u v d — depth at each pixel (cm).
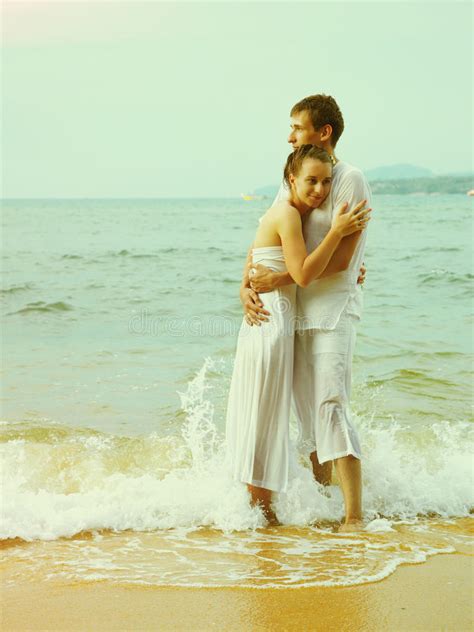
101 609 254
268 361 363
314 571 290
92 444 472
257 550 317
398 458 420
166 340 845
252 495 367
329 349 365
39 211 7075
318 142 371
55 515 349
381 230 2867
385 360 733
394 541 330
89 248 2245
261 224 370
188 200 18088
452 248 2044
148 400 581
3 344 820
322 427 365
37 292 1280
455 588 275
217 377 658
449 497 391
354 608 256
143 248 2227
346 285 366
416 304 1139
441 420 534
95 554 310
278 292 365
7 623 244
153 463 441
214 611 253
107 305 1139
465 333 885
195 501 369
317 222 363
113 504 364
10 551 312
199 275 1529
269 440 367
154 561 301
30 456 446
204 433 455
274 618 248
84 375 664
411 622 247
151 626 242
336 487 399
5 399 581
